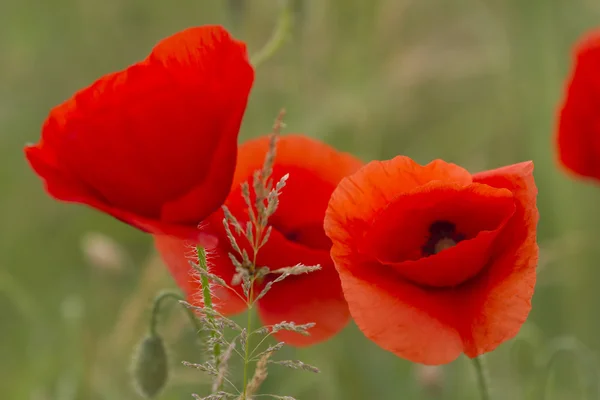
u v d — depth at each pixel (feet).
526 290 3.11
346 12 5.21
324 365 4.13
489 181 3.18
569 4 6.14
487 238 3.12
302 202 3.32
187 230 3.11
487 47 5.67
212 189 3.13
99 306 4.94
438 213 3.19
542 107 5.51
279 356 4.11
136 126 3.13
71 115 3.15
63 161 3.16
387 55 5.43
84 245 4.85
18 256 5.54
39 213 5.75
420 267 3.14
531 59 5.76
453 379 4.18
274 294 3.30
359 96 5.10
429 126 5.57
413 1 5.69
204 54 3.16
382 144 5.31
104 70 6.53
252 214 3.08
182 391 4.08
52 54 6.53
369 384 4.25
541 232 5.13
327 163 3.32
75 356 4.23
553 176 5.16
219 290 3.28
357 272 3.15
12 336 5.06
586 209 5.23
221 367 3.04
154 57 3.16
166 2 6.56
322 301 3.29
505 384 4.14
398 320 3.12
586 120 3.85
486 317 3.11
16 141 6.21
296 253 3.25
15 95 6.41
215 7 6.51
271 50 3.96
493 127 5.65
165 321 4.25
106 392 4.18
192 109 3.14
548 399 3.89
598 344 4.63
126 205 3.17
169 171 3.15
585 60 3.83
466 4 5.78
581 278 4.80
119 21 6.59
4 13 6.52
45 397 4.26
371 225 3.16
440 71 5.51
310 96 5.04
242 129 4.94
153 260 4.19
